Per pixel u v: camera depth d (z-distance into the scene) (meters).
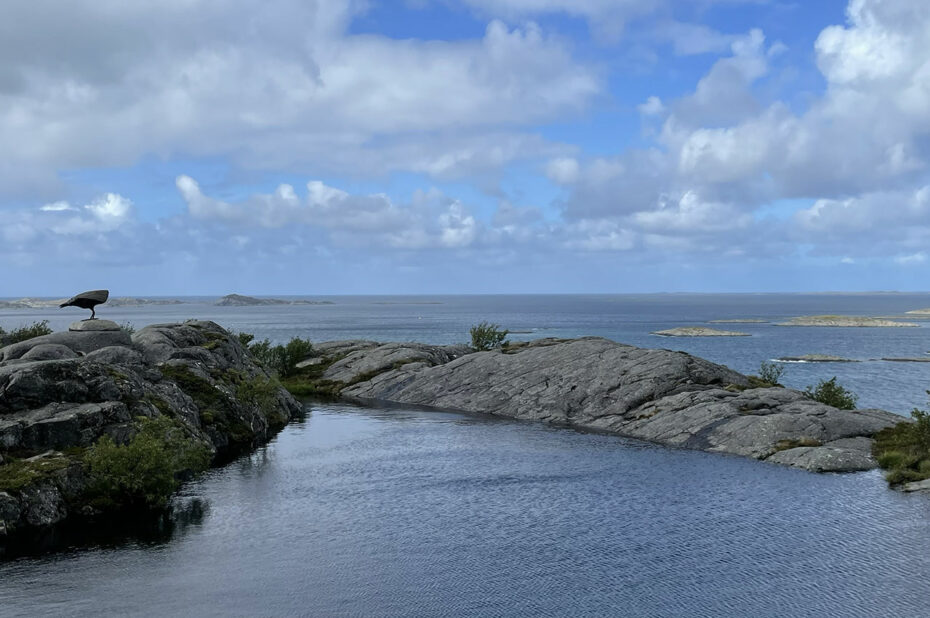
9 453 38.72
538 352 82.94
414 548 32.84
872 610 26.22
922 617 25.69
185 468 43.31
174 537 34.09
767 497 41.19
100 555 31.47
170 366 60.75
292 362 100.62
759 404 60.62
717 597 27.41
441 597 27.36
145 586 28.02
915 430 49.09
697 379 69.38
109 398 45.06
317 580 28.89
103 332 60.22
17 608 25.77
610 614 25.94
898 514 37.72
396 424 66.38
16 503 34.44
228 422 57.53
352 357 99.81
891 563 30.73
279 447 55.97
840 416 55.97
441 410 74.75
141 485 38.75
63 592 27.33
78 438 40.81
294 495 41.88
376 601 26.92
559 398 71.44
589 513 38.34
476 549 32.75
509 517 37.66
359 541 33.78
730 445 54.09
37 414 41.41
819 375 140.50
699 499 40.91
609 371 73.44
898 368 154.50
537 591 27.97
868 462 48.34
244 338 100.38
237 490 43.03
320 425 65.94
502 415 71.44
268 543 33.41
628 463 50.16
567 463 50.19
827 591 27.86
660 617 25.70
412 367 90.88
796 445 51.91
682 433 58.06
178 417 49.88
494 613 26.00
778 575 29.48
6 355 55.31
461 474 47.09
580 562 31.08
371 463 50.34
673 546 33.06
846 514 37.78
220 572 29.64
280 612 25.83
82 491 37.66
